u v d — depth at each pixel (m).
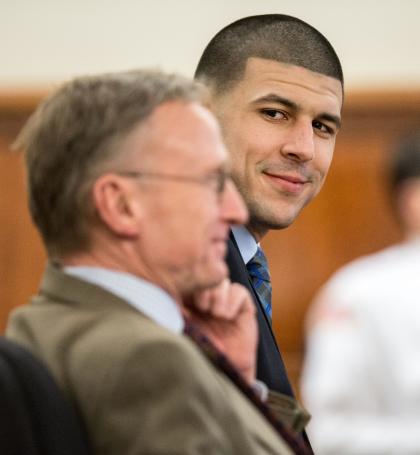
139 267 3.51
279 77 5.30
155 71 3.73
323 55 5.39
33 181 3.62
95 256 3.53
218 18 11.71
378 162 11.84
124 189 3.47
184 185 3.49
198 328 3.88
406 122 11.95
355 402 6.80
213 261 3.56
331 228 11.68
